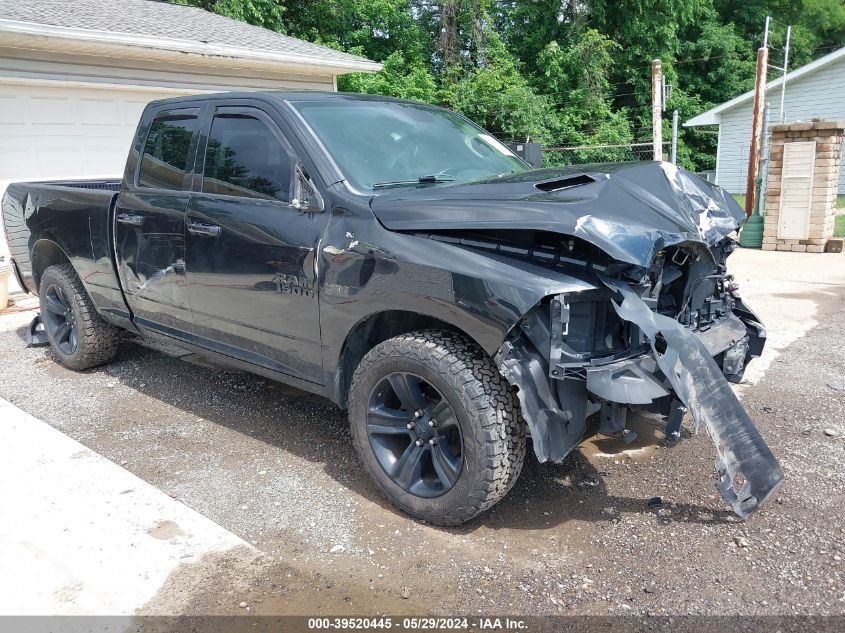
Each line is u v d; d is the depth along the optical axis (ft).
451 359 9.11
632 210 9.16
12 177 29.04
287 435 13.23
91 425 13.92
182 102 13.57
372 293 9.71
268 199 11.43
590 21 82.64
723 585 8.40
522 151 14.93
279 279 11.02
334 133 11.50
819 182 32.53
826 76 71.72
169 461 12.20
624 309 8.55
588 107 76.38
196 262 12.51
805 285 25.40
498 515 10.14
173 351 19.03
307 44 43.11
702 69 97.30
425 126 13.19
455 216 9.29
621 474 11.25
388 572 8.83
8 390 16.08
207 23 42.11
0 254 27.53
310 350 10.95
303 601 8.27
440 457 9.60
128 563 8.99
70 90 30.60
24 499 10.62
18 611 8.09
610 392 8.46
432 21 81.41
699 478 11.07
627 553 9.11
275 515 10.30
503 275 8.59
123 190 14.49
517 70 80.18
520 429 9.17
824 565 8.74
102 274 15.24
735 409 8.84
